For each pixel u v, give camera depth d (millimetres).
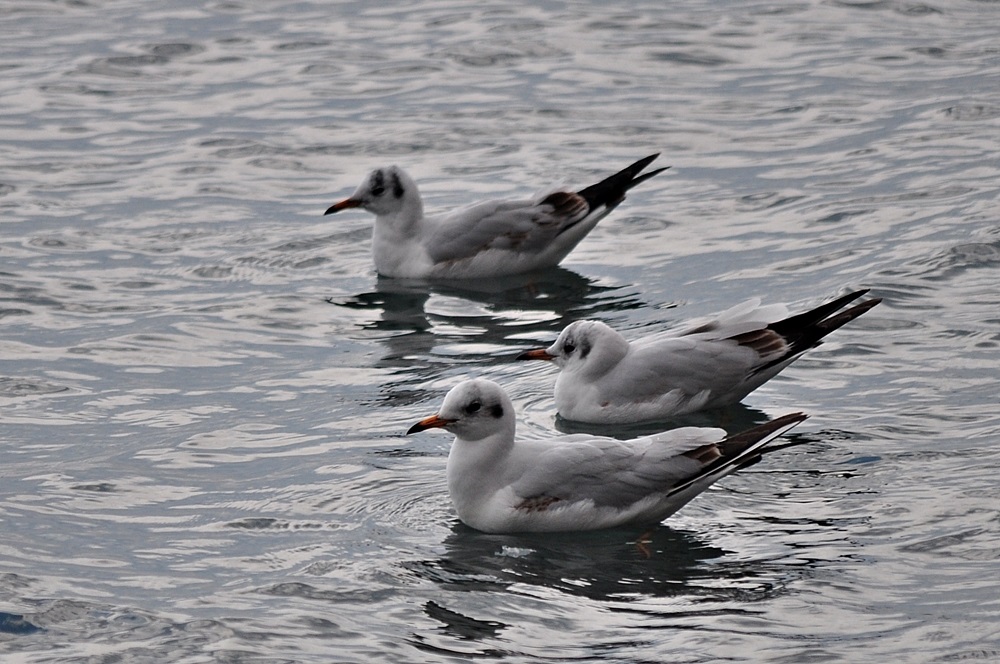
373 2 33812
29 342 17594
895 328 16969
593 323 15562
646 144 24781
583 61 29234
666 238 21094
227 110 27047
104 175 23938
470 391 12914
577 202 20312
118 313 18594
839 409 14984
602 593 11625
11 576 12047
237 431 15133
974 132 24219
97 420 15469
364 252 21203
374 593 11719
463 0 33844
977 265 18719
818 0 32750
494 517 12867
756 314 15758
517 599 11562
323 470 14156
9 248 20719
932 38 29656
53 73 28891
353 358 17172
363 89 28000
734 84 27625
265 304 19031
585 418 15359
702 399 15266
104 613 11461
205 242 21250
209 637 11016
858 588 11438
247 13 33094
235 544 12672
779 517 12750
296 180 23812
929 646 10555
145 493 13719
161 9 33406
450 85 28078
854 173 22906
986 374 15555
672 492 12742
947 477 13258
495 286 19812
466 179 23344
